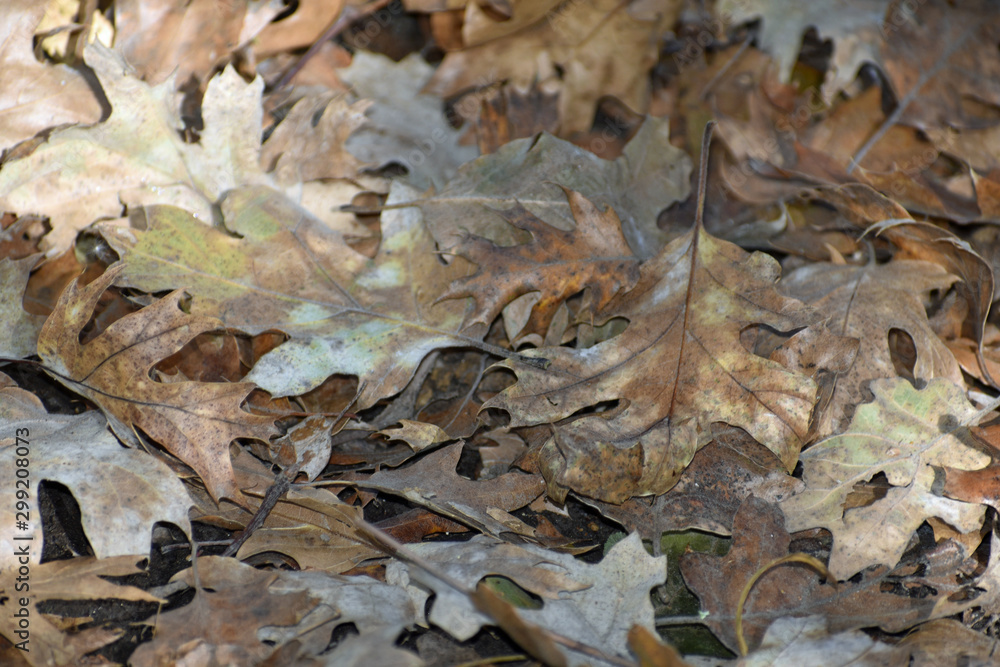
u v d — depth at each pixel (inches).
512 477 51.7
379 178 55.7
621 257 53.1
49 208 53.3
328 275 53.0
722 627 50.1
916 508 51.1
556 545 51.3
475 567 50.1
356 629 49.9
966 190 56.9
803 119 58.7
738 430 51.9
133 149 53.8
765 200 56.6
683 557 50.8
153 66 55.9
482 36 57.8
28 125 54.2
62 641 49.2
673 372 51.8
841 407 52.3
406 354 52.5
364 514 51.6
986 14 59.1
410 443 51.8
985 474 51.3
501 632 50.0
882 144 58.4
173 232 52.6
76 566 49.7
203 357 52.6
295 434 51.8
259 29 56.8
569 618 49.7
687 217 56.3
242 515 50.9
